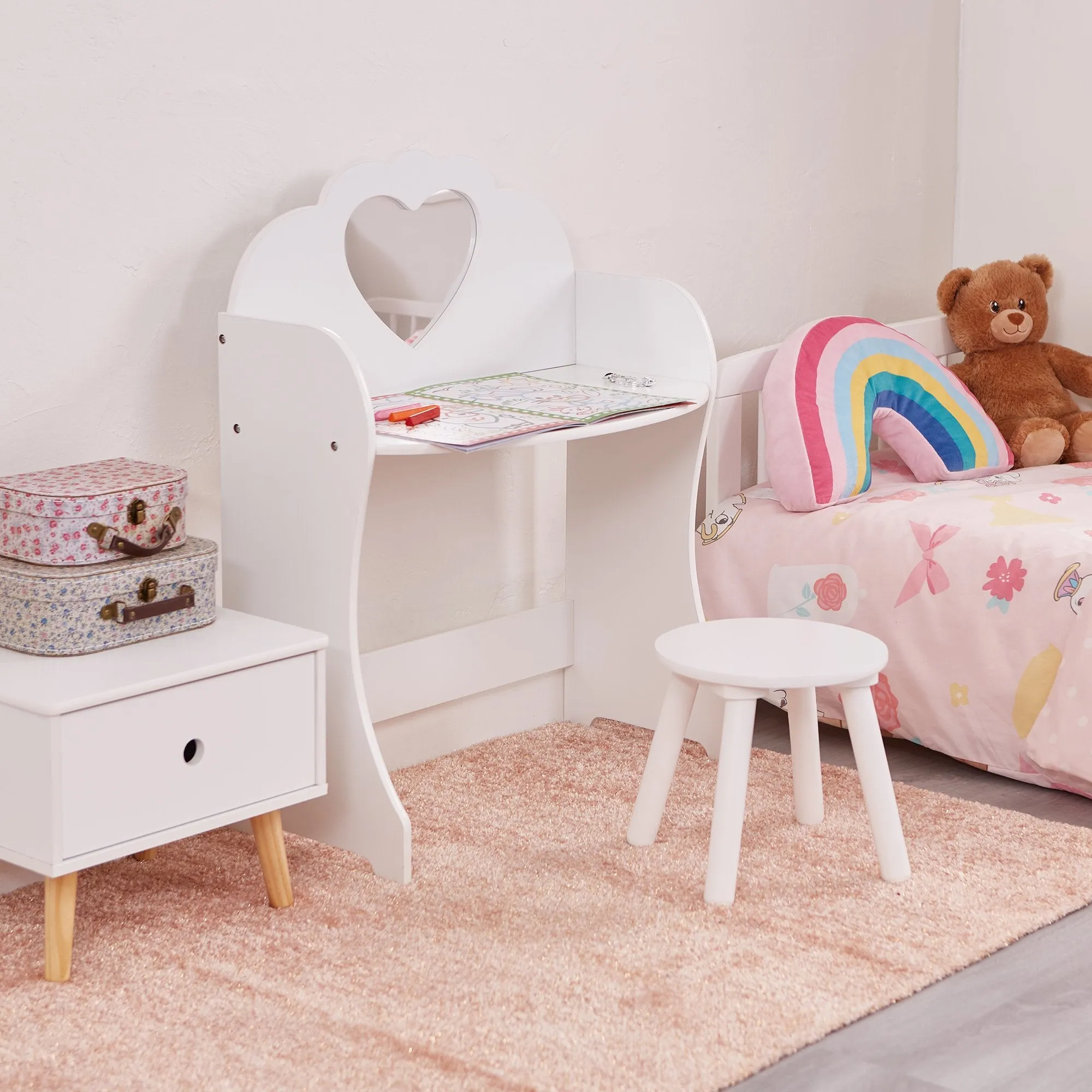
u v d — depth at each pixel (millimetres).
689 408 2148
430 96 2258
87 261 1890
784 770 2334
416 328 2182
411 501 2350
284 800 1815
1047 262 3113
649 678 2498
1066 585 2238
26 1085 1439
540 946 1741
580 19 2463
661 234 2686
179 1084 1445
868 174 3131
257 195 2061
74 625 1696
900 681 2414
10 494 1719
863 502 2574
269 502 1941
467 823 2127
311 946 1738
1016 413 3025
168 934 1764
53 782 1573
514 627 2479
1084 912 1865
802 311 3025
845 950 1737
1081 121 3158
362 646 2318
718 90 2742
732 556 2609
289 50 2064
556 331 2385
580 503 2527
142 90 1909
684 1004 1606
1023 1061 1519
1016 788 2311
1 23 1761
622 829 2109
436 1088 1440
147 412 1988
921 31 3205
